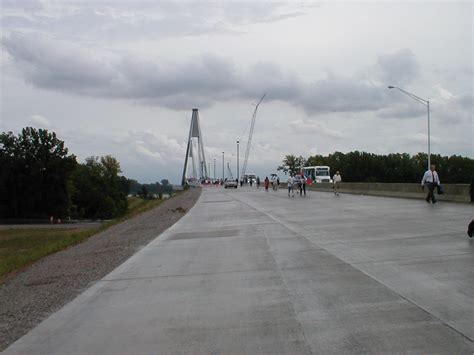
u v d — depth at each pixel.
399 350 6.09
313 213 26.50
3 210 101.56
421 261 11.41
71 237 32.62
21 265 18.84
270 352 6.31
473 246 13.13
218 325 7.53
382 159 138.50
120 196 148.62
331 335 6.77
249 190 77.88
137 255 15.20
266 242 16.05
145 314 8.38
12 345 7.21
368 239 15.46
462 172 117.06
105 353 6.63
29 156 101.38
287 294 9.13
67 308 9.12
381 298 8.45
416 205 28.80
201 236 18.88
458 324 6.89
